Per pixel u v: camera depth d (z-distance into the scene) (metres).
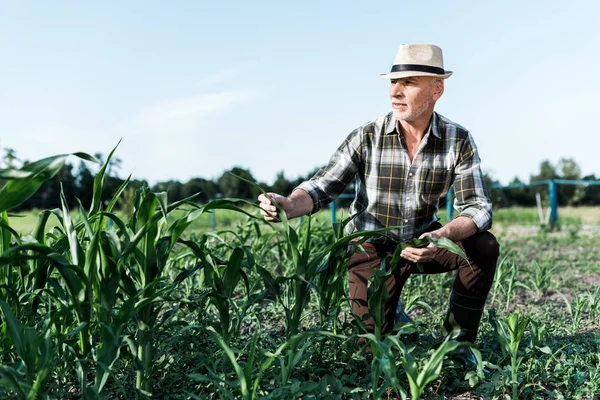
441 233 2.41
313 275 2.43
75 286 1.91
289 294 2.70
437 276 5.04
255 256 4.57
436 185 2.79
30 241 2.15
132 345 2.06
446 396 2.40
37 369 1.80
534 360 2.55
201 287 3.60
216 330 2.40
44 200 17.86
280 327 3.46
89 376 2.38
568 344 3.00
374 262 2.89
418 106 2.61
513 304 4.46
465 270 2.68
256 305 3.71
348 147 2.87
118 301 3.14
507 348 2.33
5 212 2.07
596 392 2.39
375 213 2.87
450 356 2.65
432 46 2.59
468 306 2.69
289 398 1.96
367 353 2.70
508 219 16.77
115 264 1.96
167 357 2.44
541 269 5.22
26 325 2.15
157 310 2.21
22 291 2.23
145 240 2.05
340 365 2.62
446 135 2.74
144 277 2.08
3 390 1.77
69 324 2.20
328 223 7.45
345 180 2.89
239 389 2.04
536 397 2.28
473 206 2.63
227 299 2.32
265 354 2.19
